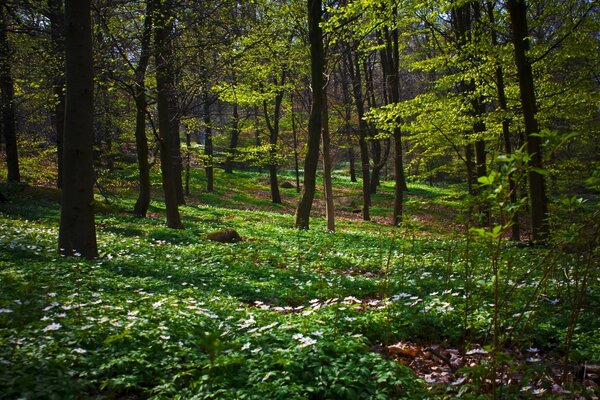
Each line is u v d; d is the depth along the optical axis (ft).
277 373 14.15
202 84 57.72
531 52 47.39
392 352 19.10
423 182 163.84
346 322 20.17
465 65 55.42
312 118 63.98
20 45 60.95
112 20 56.13
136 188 107.65
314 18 61.46
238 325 19.06
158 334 17.10
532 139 42.06
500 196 10.35
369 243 51.03
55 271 26.94
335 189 148.56
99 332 16.99
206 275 31.40
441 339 20.72
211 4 56.59
